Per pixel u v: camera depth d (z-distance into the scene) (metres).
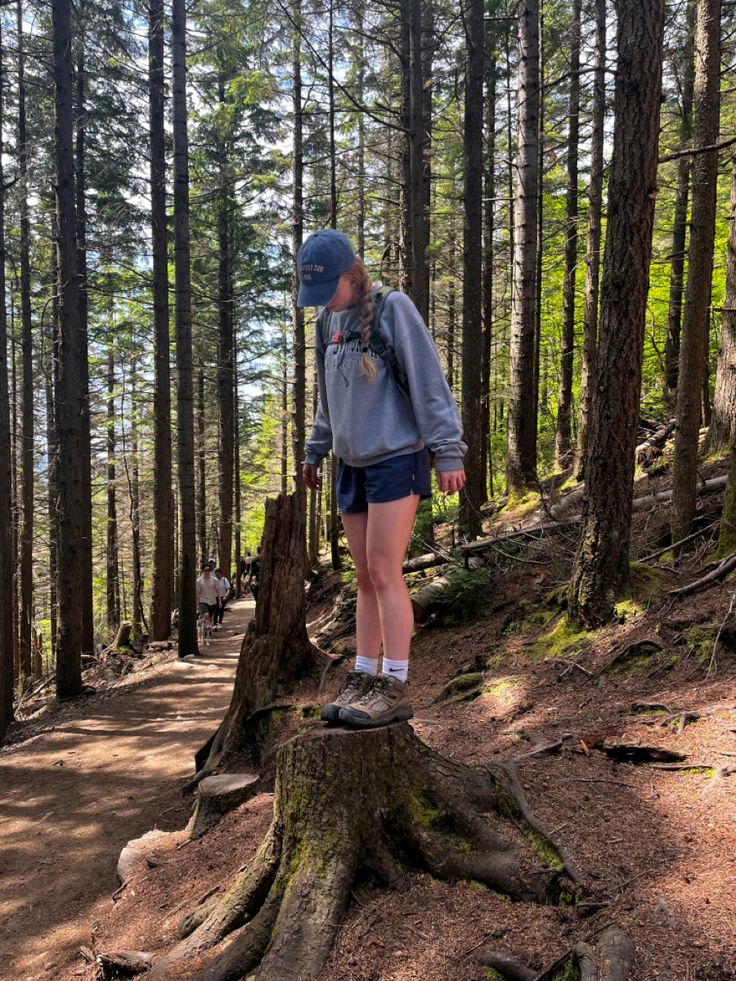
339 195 18.69
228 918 2.80
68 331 10.30
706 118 5.84
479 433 9.03
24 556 16.97
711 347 12.74
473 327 8.91
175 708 9.52
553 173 16.75
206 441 27.02
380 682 2.68
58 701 10.49
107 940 3.42
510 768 3.04
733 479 5.21
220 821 4.39
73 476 10.51
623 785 3.09
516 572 7.78
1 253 9.19
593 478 5.22
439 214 15.14
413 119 9.99
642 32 4.74
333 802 2.66
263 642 5.88
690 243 5.98
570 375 15.03
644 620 4.86
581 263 12.09
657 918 2.19
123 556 31.41
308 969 2.29
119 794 6.52
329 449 3.04
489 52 13.58
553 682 4.81
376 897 2.55
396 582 2.63
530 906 2.39
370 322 2.49
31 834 5.80
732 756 3.13
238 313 23.59
